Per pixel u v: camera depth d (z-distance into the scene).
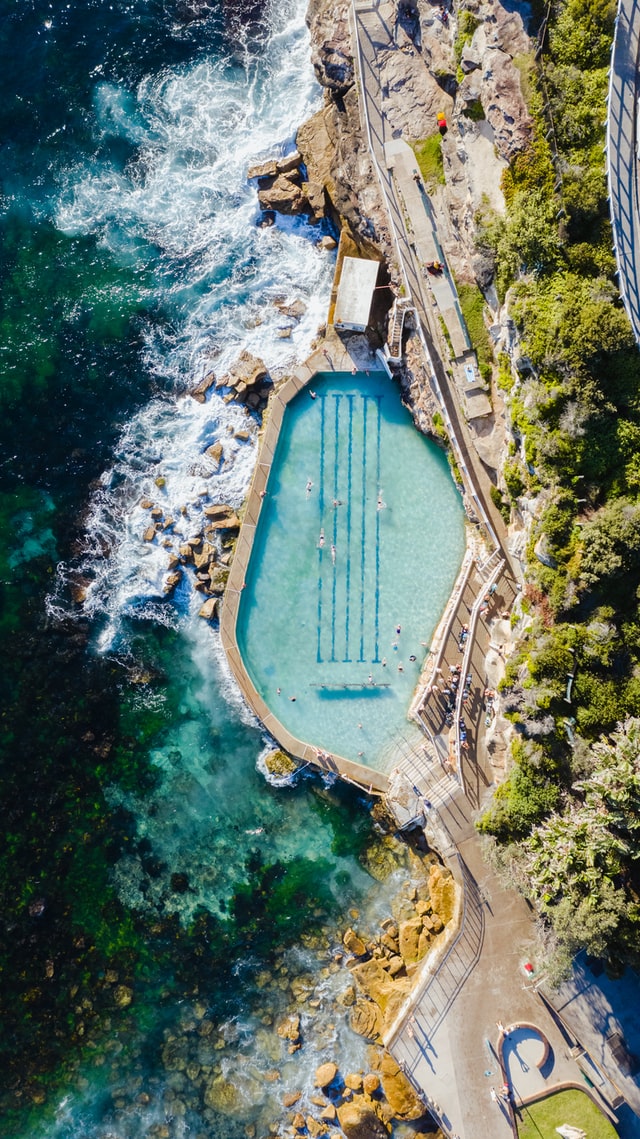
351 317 38.69
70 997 42.25
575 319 32.50
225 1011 41.84
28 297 42.84
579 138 32.44
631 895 34.00
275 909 41.84
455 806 39.00
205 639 41.91
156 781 42.41
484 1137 38.44
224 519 41.22
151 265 42.88
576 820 33.59
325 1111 40.66
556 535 33.78
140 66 43.09
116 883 42.50
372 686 40.56
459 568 40.41
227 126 42.84
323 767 40.44
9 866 42.41
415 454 40.56
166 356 42.56
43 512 42.75
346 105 39.16
